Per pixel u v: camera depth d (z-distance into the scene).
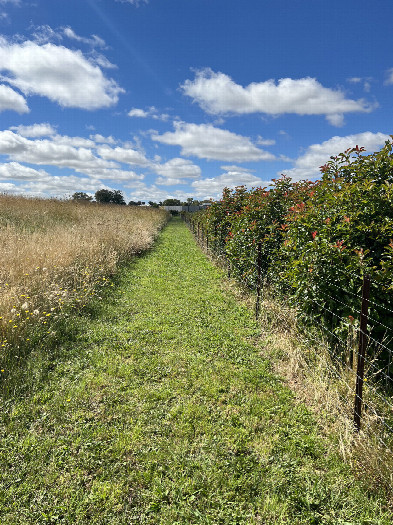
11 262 6.32
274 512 2.40
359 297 3.68
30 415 3.35
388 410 3.20
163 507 2.42
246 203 8.84
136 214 26.17
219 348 5.03
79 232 10.62
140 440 3.07
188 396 3.78
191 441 3.08
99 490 2.54
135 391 3.83
